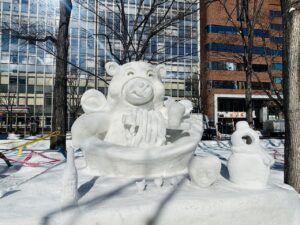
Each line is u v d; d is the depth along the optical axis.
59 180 4.20
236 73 45.31
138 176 4.30
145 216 3.02
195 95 37.44
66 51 11.80
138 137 4.59
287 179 5.67
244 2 13.98
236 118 47.59
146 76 5.09
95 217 2.89
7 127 40.91
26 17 25.39
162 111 5.11
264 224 3.50
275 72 35.50
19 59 41.59
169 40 22.14
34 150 11.12
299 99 5.64
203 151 12.42
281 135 33.53
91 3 22.62
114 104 5.04
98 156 4.39
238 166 3.91
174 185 3.85
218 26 38.50
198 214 3.17
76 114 32.28
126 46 11.07
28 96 42.16
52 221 2.80
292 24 5.73
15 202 3.23
